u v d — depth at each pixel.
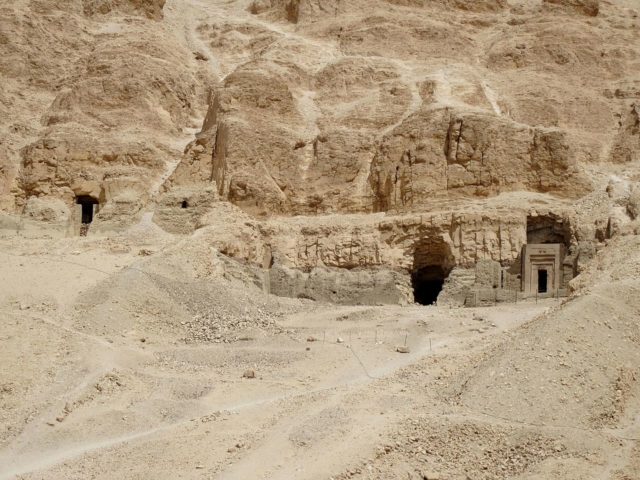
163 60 71.25
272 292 50.56
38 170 58.38
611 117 65.50
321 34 78.31
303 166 57.88
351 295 49.78
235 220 52.44
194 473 23.02
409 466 22.23
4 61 72.44
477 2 83.81
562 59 71.88
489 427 23.69
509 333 34.28
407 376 30.19
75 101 64.88
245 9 95.50
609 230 47.31
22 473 24.28
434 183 52.59
